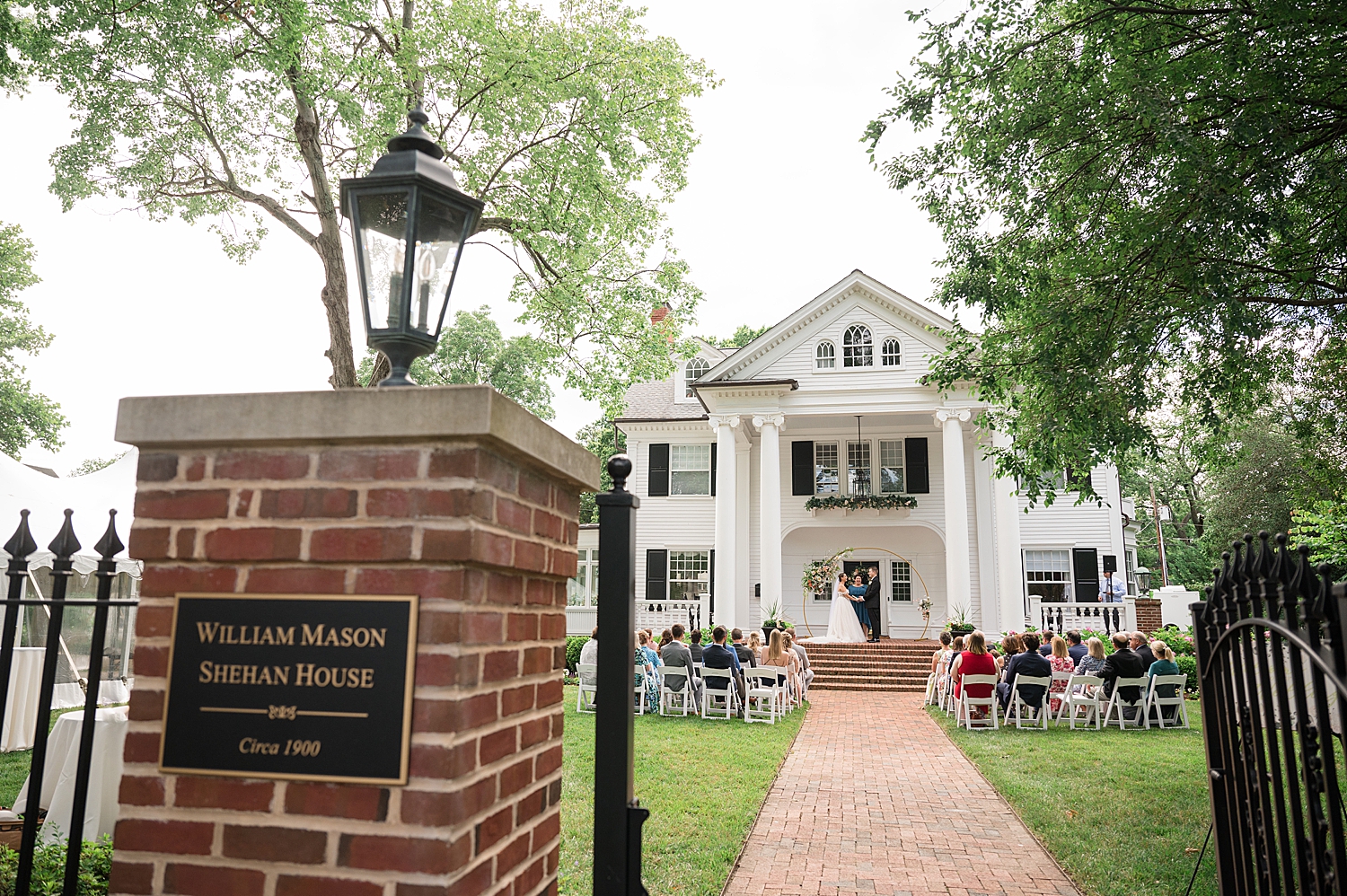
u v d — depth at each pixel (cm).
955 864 581
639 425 2555
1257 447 2672
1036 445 848
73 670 1170
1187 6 731
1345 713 185
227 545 190
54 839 537
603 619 251
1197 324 779
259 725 183
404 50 1197
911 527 2408
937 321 2156
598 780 242
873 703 1574
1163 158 745
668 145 1427
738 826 655
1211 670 329
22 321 2858
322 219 1265
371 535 184
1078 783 813
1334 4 607
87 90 1192
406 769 175
